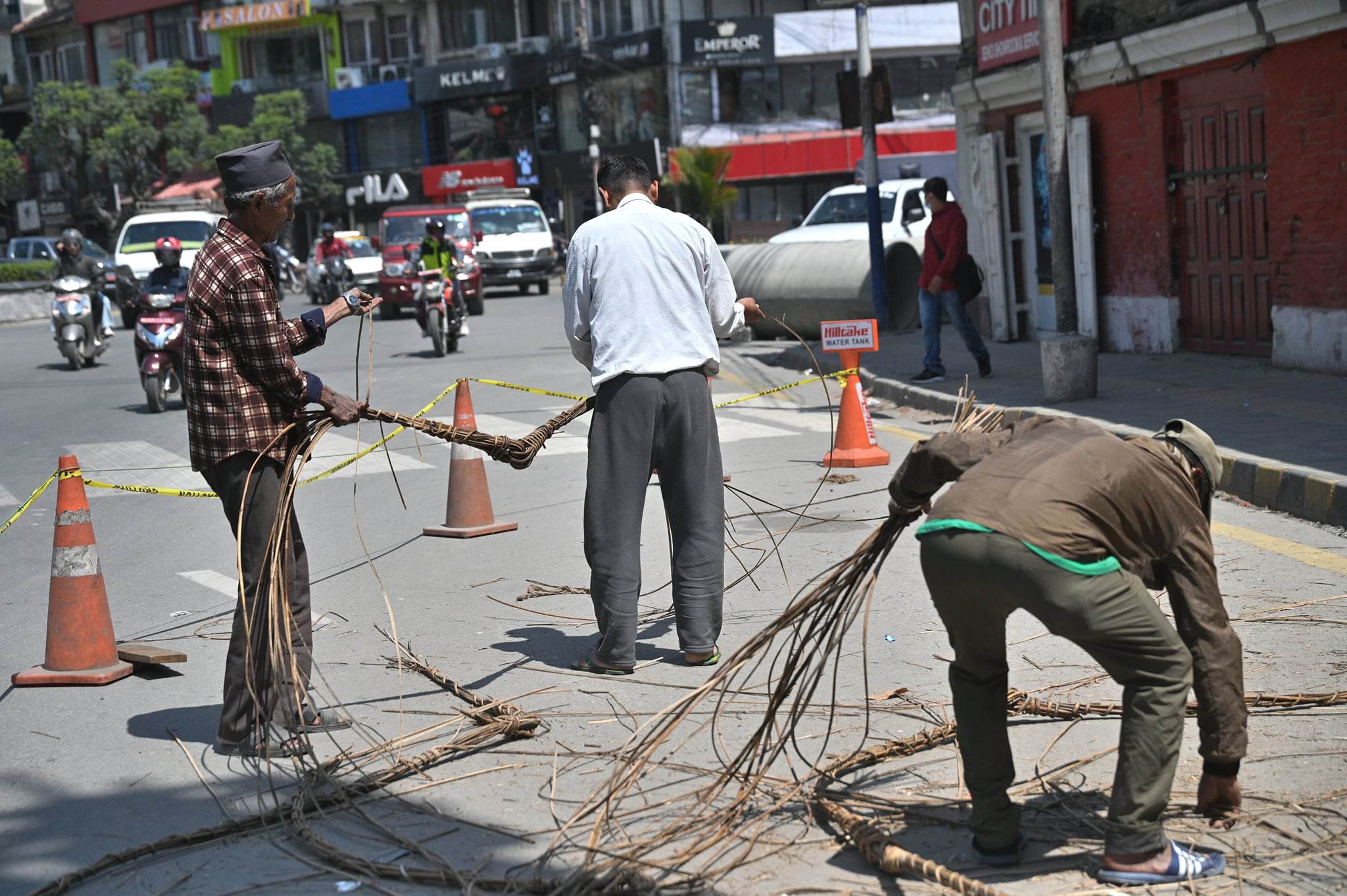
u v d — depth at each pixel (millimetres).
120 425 14102
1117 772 3234
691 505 5312
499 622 6164
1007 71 16172
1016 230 16875
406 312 30016
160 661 5582
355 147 58312
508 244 35094
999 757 3375
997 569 3059
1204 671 3420
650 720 4555
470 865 3576
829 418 12188
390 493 9688
